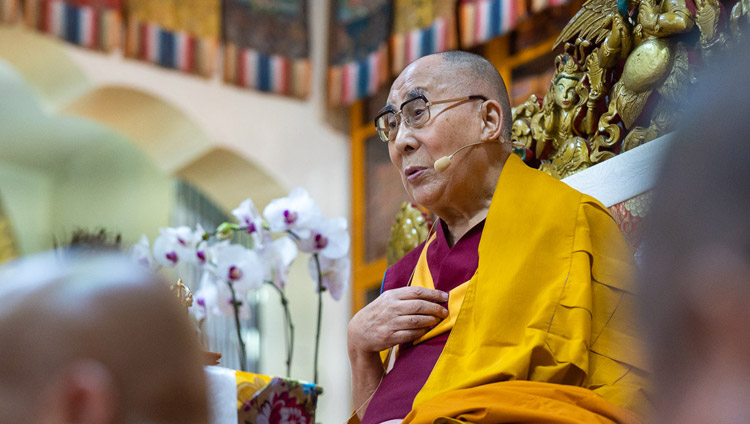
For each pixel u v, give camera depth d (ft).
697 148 1.40
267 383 6.76
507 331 6.18
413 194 7.58
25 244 35.91
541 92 22.79
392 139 7.74
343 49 26.84
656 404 1.42
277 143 26.63
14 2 22.97
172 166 26.89
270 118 26.71
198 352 1.74
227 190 27.22
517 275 6.38
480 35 23.22
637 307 1.44
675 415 1.38
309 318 26.99
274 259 9.18
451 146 7.48
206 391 1.72
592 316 6.25
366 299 25.89
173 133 26.23
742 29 7.27
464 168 7.46
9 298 1.60
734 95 1.39
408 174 7.58
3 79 31.17
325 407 25.88
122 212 35.40
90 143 35.88
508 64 23.57
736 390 1.35
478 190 7.49
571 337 6.06
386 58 25.50
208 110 25.81
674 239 1.40
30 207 36.32
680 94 7.61
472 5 23.56
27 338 1.56
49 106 25.36
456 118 7.52
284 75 26.73
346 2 27.02
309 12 27.53
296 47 27.07
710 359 1.37
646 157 7.36
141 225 34.81
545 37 22.90
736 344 1.36
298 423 6.81
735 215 1.37
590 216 6.72
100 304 1.61
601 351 6.15
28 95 32.12
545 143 8.51
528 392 5.61
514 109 8.87
